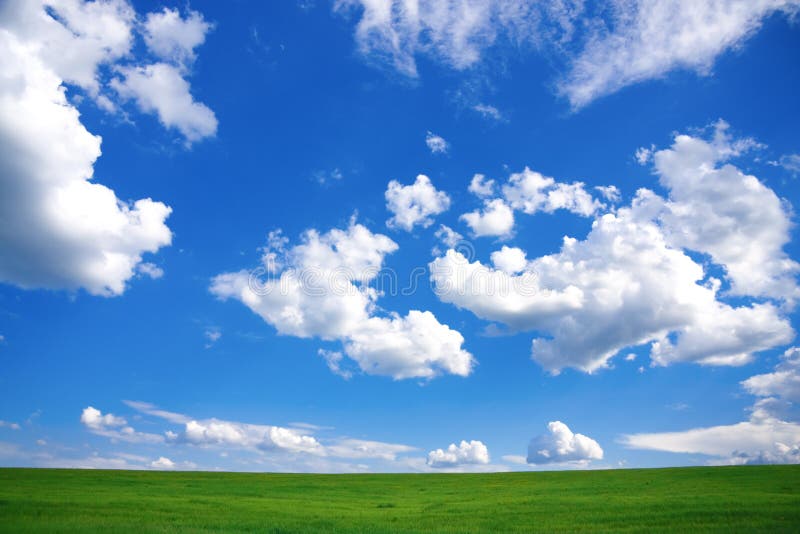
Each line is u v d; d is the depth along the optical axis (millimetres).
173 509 33969
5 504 32812
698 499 35969
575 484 54094
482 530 26719
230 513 33000
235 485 56875
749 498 35812
